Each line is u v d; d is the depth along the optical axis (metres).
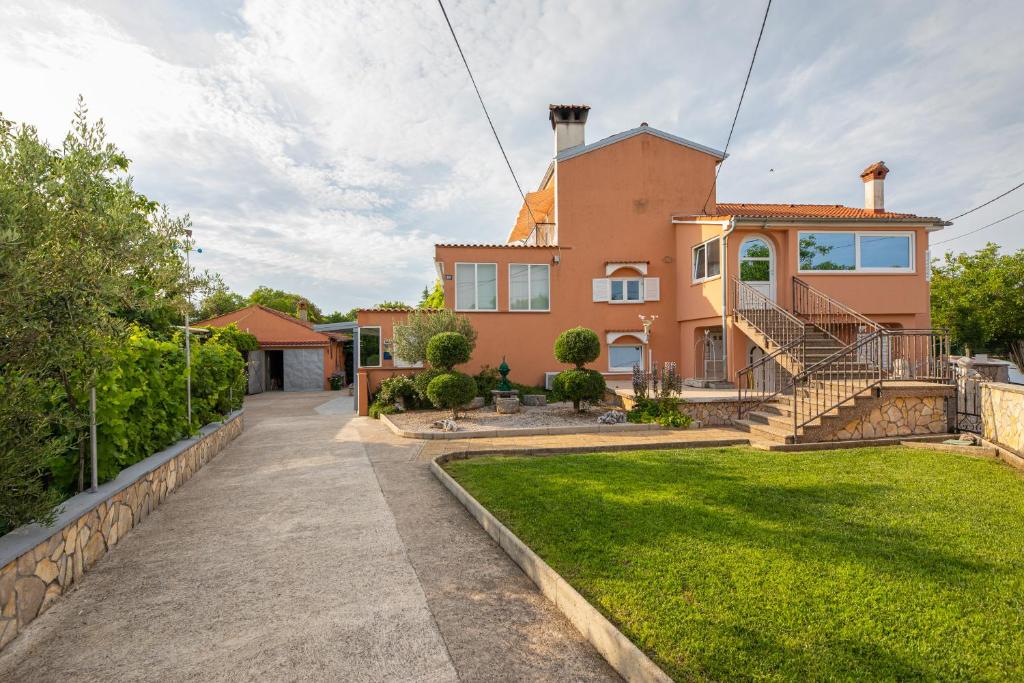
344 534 5.18
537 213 21.30
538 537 4.61
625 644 2.74
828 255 14.61
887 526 4.73
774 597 3.34
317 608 3.61
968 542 4.33
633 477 6.86
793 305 14.34
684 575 3.71
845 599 3.31
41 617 3.52
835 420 9.35
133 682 2.77
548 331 17.30
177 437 7.75
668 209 17.84
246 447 10.55
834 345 12.59
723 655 2.71
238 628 3.34
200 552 4.73
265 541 5.01
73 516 4.01
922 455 8.13
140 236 4.16
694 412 11.82
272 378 31.56
